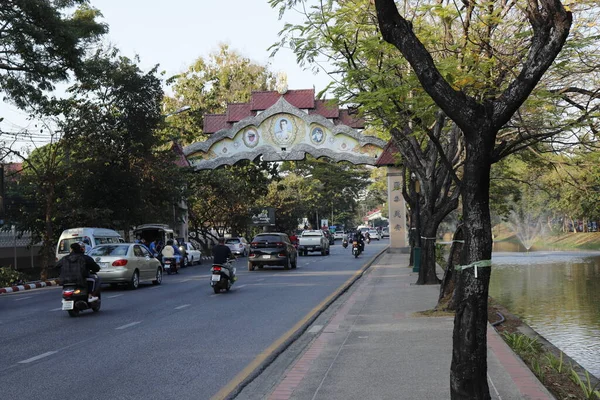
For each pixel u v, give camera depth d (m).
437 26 13.56
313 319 14.87
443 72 9.98
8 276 28.58
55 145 33.38
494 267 35.94
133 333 12.97
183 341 11.90
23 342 12.09
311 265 37.62
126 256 23.59
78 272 15.91
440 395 7.17
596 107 11.73
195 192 53.00
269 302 18.42
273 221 73.19
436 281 22.02
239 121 49.12
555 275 30.34
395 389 7.51
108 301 19.55
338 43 12.75
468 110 6.38
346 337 11.48
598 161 17.30
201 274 32.94
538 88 11.51
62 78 30.56
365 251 56.41
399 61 11.45
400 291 19.89
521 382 7.69
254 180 56.72
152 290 23.38
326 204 101.56
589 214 53.69
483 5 11.11
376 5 6.57
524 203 59.09
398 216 49.44
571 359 11.40
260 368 9.52
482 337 6.28
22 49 28.11
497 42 11.40
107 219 35.91
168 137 43.38
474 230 6.41
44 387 8.40
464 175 6.54
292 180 88.38
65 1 29.30
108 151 35.66
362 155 47.62
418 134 11.75
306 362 9.33
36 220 34.53
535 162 20.94
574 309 18.95
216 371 9.31
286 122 48.53
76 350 11.12
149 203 40.38
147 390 8.21
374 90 11.92
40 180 32.38
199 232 65.25
